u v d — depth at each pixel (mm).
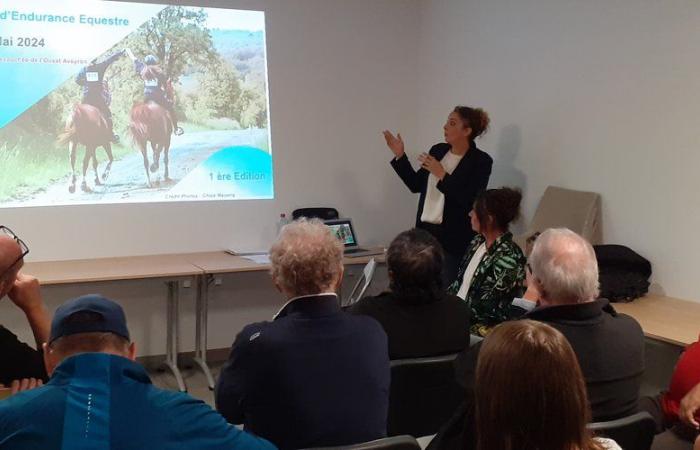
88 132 4414
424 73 5395
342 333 1809
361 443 1643
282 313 1873
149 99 4559
